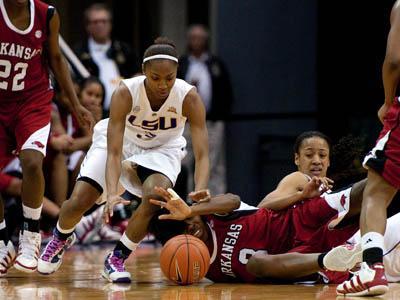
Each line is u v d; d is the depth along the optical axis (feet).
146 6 96.99
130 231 39.04
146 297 33.71
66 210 40.16
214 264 39.19
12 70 40.70
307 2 80.33
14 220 63.31
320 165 41.52
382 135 33.58
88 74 68.18
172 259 37.40
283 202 38.93
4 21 40.09
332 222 37.86
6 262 42.11
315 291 35.40
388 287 36.09
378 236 32.83
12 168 64.03
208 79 79.10
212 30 88.79
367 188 33.73
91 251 62.23
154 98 38.68
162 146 40.22
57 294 35.29
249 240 38.83
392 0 80.07
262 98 81.25
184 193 70.90
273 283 38.58
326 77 80.18
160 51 37.52
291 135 80.33
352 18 80.43
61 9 96.58
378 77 80.12
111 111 38.68
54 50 42.09
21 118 41.22
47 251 41.75
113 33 96.37
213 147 79.30
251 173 80.53
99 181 39.58
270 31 81.41
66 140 64.18
